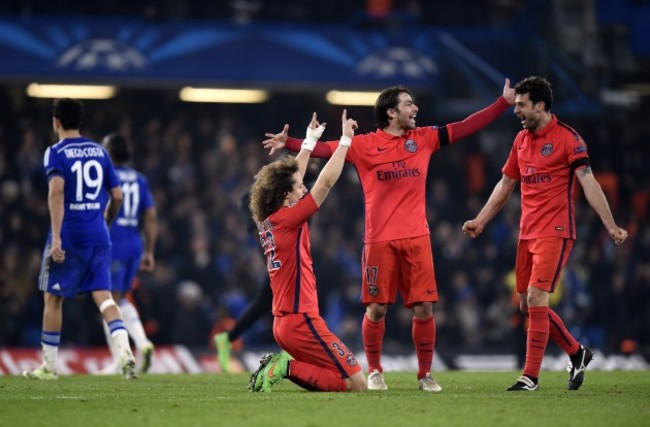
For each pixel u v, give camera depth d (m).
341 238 76.44
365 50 82.44
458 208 82.88
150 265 47.12
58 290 38.81
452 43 83.88
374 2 86.12
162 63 79.75
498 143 89.44
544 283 33.38
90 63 78.56
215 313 71.44
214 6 88.19
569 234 33.47
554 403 29.03
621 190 88.81
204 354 54.75
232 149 81.56
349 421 25.00
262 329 68.94
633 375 43.12
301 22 88.50
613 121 91.38
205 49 80.75
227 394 31.97
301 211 31.56
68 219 38.56
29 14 82.94
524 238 34.09
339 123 90.50
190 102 89.00
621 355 59.50
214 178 80.12
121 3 85.69
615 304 75.50
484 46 85.44
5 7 82.75
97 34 79.12
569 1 89.94
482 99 82.94
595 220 83.12
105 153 39.44
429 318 34.00
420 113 91.88
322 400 29.42
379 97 33.91
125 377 39.81
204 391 33.56
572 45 89.00
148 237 46.88
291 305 32.03
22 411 27.56
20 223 73.12
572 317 73.31
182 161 80.25
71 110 38.78
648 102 93.56
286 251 31.88
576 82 86.75
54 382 38.56
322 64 81.88
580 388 35.00
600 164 89.69
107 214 40.28
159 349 54.19
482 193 86.75
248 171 81.50
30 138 78.12
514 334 60.53
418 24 89.56
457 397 30.61
